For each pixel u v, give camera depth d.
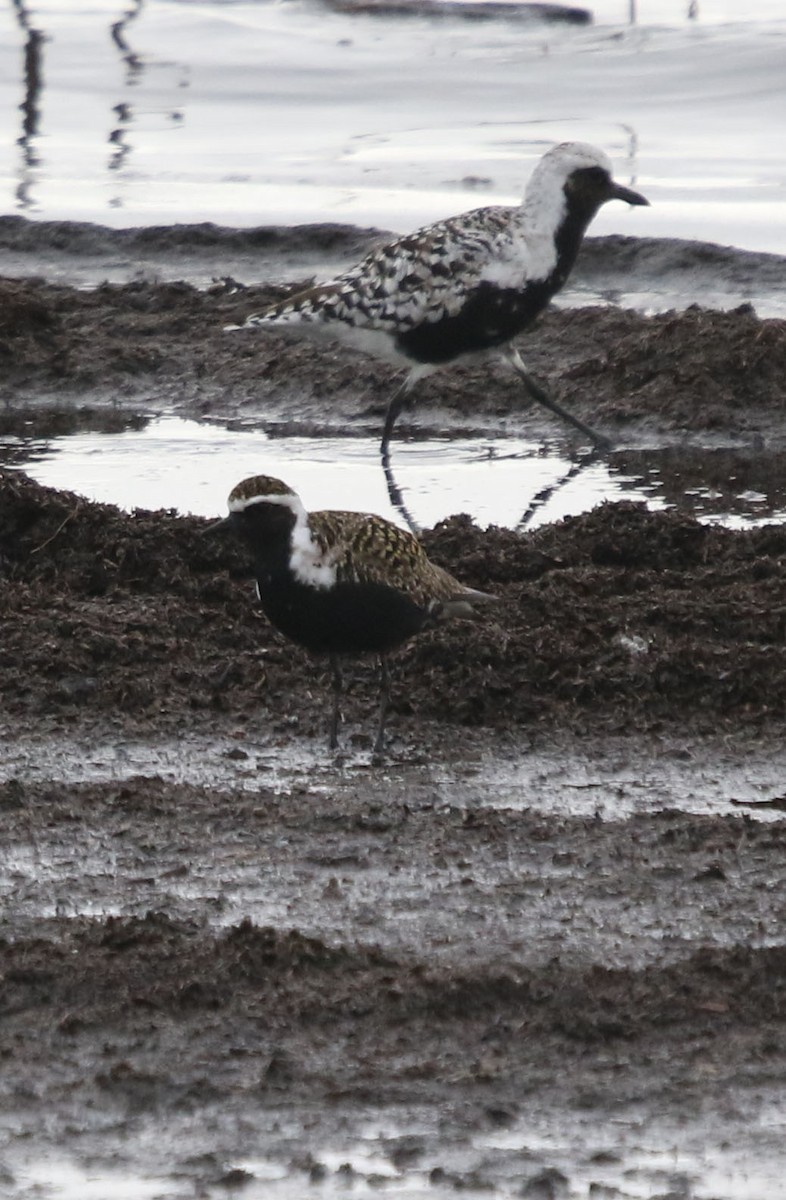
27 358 21.84
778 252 23.94
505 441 19.89
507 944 9.93
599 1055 8.89
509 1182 8.04
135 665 13.55
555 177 18.92
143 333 22.56
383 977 9.50
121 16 39.22
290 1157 8.22
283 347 21.92
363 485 18.19
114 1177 8.11
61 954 9.74
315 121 31.83
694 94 32.47
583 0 38.59
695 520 15.93
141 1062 8.87
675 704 13.05
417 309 18.91
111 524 15.51
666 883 10.57
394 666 13.47
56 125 31.69
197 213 26.39
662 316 21.84
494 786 11.94
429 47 36.59
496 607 14.32
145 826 11.30
